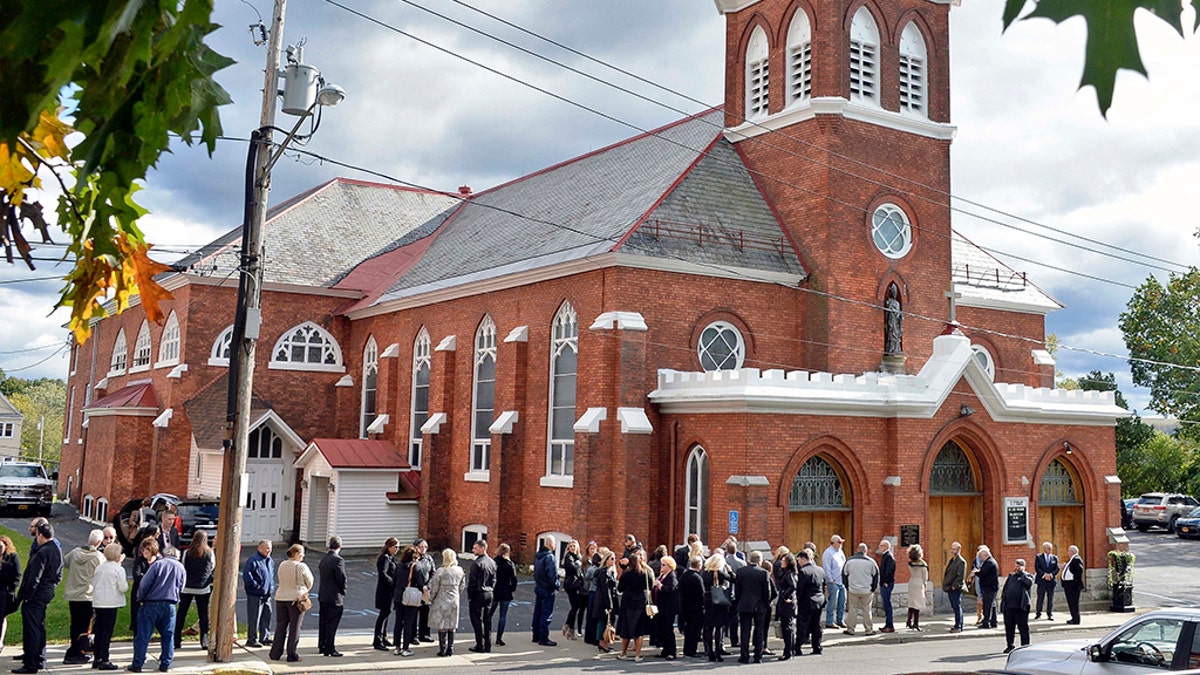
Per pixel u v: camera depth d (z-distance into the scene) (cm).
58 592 2405
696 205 3212
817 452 2716
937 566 2858
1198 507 5616
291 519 4009
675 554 2353
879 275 3234
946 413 2852
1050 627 2594
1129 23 185
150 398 4278
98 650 1623
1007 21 190
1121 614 2917
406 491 3759
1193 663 1264
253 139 1852
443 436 3684
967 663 1978
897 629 2441
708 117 3722
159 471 4016
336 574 1888
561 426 3189
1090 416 3103
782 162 3341
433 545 3622
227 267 4194
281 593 1806
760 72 3497
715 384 2739
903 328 3266
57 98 217
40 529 1614
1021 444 2973
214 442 3872
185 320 4138
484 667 1842
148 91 246
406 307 4084
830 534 2730
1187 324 5641
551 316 3250
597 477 2884
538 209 4025
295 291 4378
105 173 252
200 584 1889
